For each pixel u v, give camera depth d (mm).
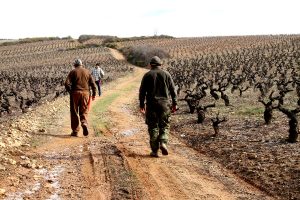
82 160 9227
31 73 78125
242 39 126812
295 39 113500
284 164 8719
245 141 11281
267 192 7344
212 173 8516
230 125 14078
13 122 13633
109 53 115188
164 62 87250
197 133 13102
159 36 158625
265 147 10406
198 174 8391
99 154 9805
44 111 17125
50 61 107250
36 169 8375
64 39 173625
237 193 7250
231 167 9047
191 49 111562
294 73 39906
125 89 35562
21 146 10258
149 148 10672
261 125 13711
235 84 30156
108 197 6809
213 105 15234
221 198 6918
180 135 13156
